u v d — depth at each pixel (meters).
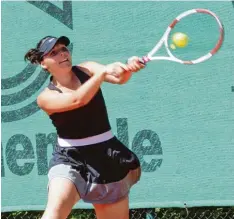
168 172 16.53
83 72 12.70
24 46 16.77
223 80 16.52
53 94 12.08
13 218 17.14
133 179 12.95
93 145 12.29
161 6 16.62
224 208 17.00
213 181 16.53
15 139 16.70
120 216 12.80
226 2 16.58
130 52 16.61
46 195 16.69
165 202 16.56
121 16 16.64
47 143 16.70
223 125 16.53
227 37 16.55
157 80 16.55
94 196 12.40
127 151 12.66
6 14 16.75
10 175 16.66
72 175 12.09
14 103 16.73
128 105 16.56
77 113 12.15
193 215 16.97
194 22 16.59
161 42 11.27
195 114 16.53
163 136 16.53
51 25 16.73
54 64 12.29
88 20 16.66
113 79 11.96
